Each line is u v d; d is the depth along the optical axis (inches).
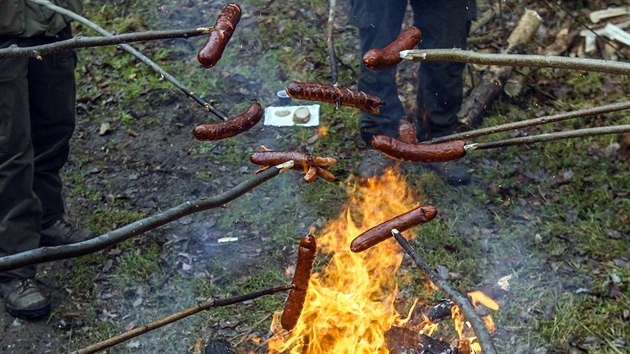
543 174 100.3
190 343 78.6
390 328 68.2
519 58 45.5
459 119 107.2
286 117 110.4
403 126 53.7
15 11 75.8
